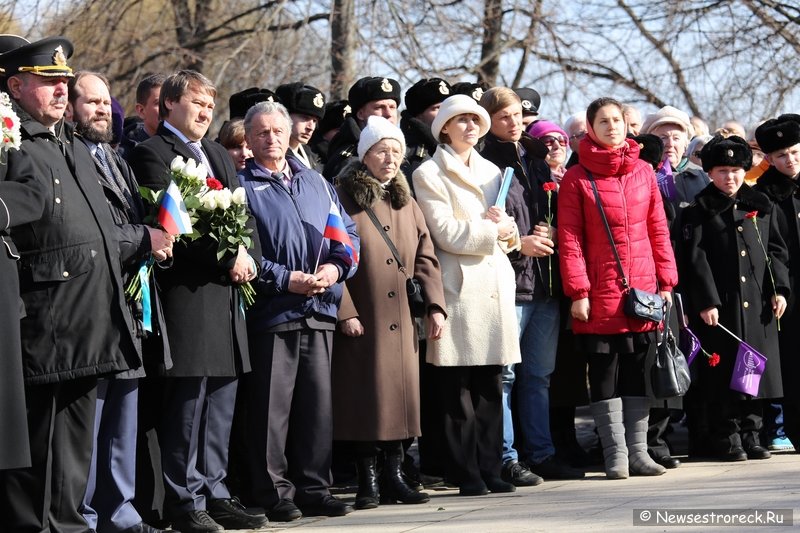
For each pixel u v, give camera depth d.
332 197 10.19
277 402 9.62
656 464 11.36
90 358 7.80
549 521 8.88
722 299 12.32
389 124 10.53
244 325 9.26
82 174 8.11
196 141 9.43
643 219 11.37
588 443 14.25
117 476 8.59
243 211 8.97
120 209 8.55
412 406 10.21
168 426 9.03
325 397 9.83
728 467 11.72
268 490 9.58
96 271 7.90
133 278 8.41
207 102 9.36
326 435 9.82
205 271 8.98
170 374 8.77
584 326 11.23
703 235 12.43
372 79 12.41
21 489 7.91
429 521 9.17
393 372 10.12
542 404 11.54
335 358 10.16
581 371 12.12
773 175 12.91
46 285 7.75
